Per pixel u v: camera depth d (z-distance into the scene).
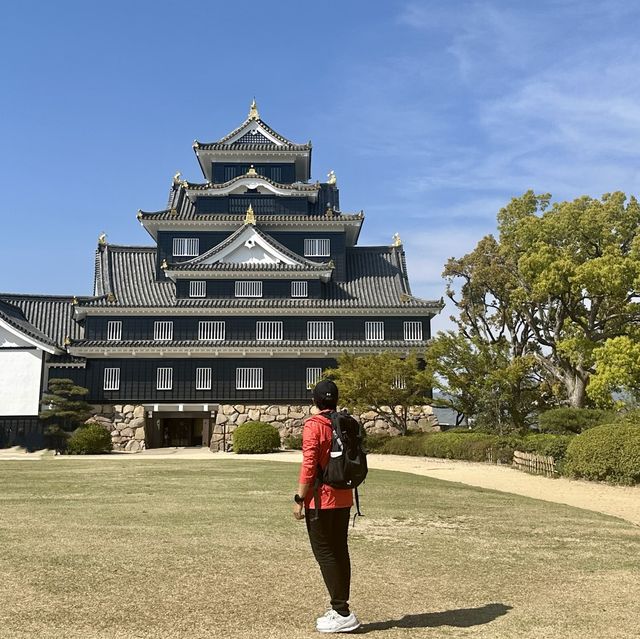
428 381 42.38
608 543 12.41
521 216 52.16
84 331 53.47
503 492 21.56
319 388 7.71
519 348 55.56
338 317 51.50
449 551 11.42
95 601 8.00
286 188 55.94
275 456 40.53
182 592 8.45
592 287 42.69
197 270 50.97
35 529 12.80
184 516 14.63
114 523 13.59
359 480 7.27
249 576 9.33
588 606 8.10
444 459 36.94
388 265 56.34
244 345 49.19
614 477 24.56
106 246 56.44
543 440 31.38
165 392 49.75
